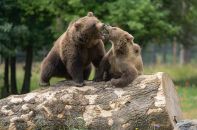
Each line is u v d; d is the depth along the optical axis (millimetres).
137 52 13797
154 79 13117
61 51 14055
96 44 14094
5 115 13648
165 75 13445
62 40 14062
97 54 14281
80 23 13742
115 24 25531
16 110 13625
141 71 13930
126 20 25641
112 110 13031
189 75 37312
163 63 52969
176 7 31438
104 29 13758
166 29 27547
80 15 25438
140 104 12891
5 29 22734
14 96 13906
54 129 13344
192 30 33625
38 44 25375
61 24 25406
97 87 13438
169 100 13359
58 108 13352
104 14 26359
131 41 13656
